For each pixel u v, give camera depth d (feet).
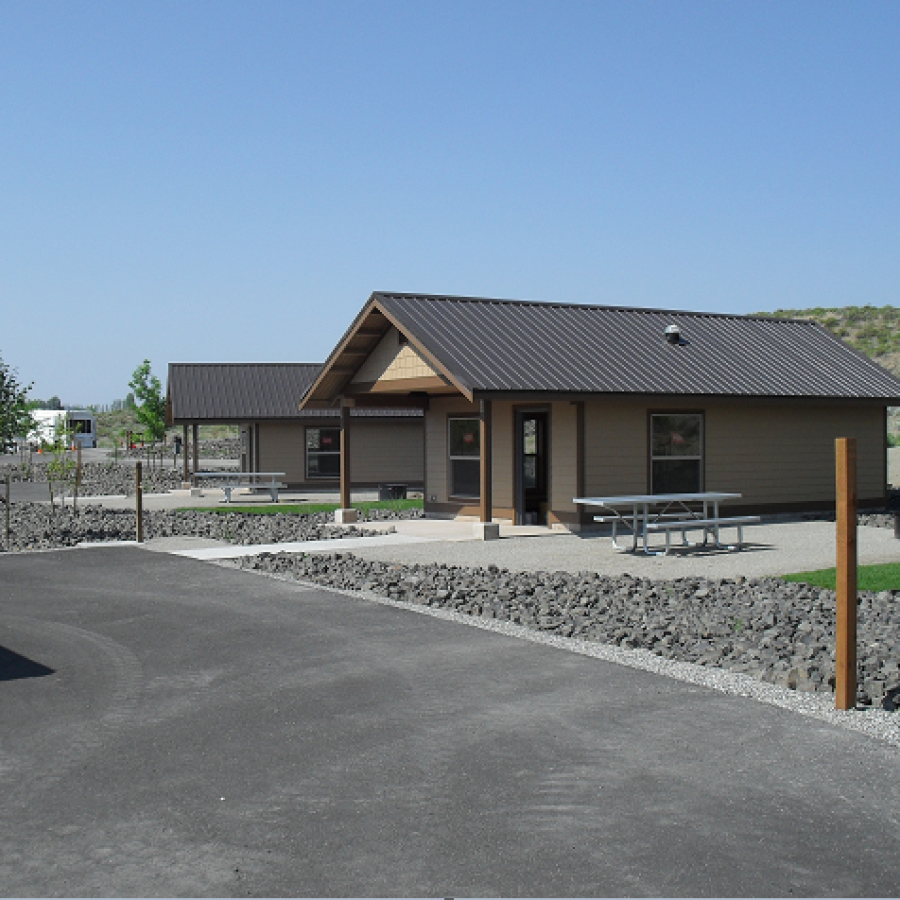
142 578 44.57
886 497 75.56
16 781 19.71
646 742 21.53
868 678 25.48
